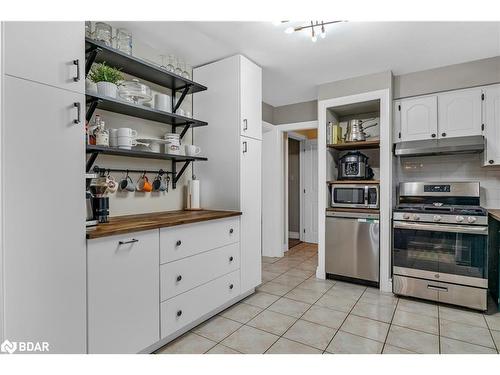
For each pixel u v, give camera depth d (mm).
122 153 2127
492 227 2857
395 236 2887
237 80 2693
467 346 1939
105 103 1965
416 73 3102
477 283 2498
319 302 2711
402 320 2336
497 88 2719
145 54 2502
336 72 3117
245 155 2754
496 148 2711
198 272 2191
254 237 2900
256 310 2525
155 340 1837
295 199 5965
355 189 3266
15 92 1253
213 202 2857
